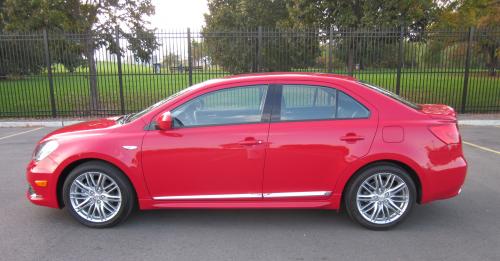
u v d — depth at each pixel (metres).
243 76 4.39
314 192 4.20
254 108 4.23
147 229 4.33
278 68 12.05
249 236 4.15
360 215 4.22
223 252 3.81
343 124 4.14
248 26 26.94
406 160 4.08
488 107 12.33
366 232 4.22
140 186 4.21
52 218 4.62
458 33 11.70
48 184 4.25
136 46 12.01
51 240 4.08
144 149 4.14
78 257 3.73
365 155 4.08
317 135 4.09
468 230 4.25
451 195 4.25
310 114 4.21
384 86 12.55
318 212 4.77
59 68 12.46
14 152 7.94
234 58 11.98
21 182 5.95
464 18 18.12
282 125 4.15
